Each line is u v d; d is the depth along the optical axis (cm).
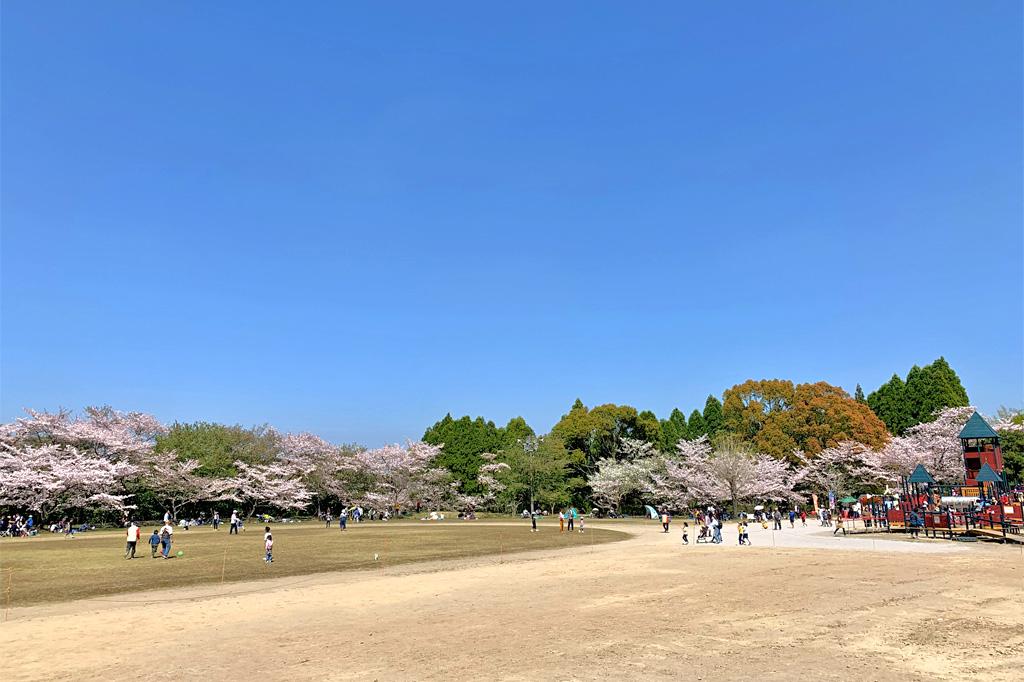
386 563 3203
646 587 2267
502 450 9544
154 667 1297
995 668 1188
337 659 1334
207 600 2141
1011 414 7694
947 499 4678
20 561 3388
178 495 7144
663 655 1316
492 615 1800
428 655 1352
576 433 9194
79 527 6500
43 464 6228
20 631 1667
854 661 1247
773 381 8075
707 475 7262
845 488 7181
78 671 1277
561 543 4303
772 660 1263
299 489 7900
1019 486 5516
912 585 2170
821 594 2031
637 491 8194
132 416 7525
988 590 2050
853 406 7638
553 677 1172
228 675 1230
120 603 2098
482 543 4338
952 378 8344
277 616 1844
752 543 4069
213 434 7925
